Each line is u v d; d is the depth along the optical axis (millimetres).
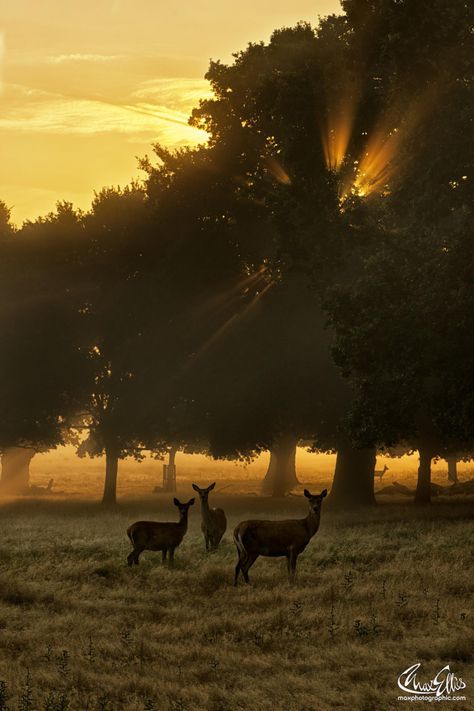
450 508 110938
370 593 42281
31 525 88438
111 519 98312
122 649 32969
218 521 59594
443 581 44844
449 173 73688
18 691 27859
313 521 47375
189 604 41656
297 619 37375
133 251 129625
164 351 129000
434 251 74125
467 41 70438
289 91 88125
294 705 26859
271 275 120750
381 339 73000
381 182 83625
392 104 80000
